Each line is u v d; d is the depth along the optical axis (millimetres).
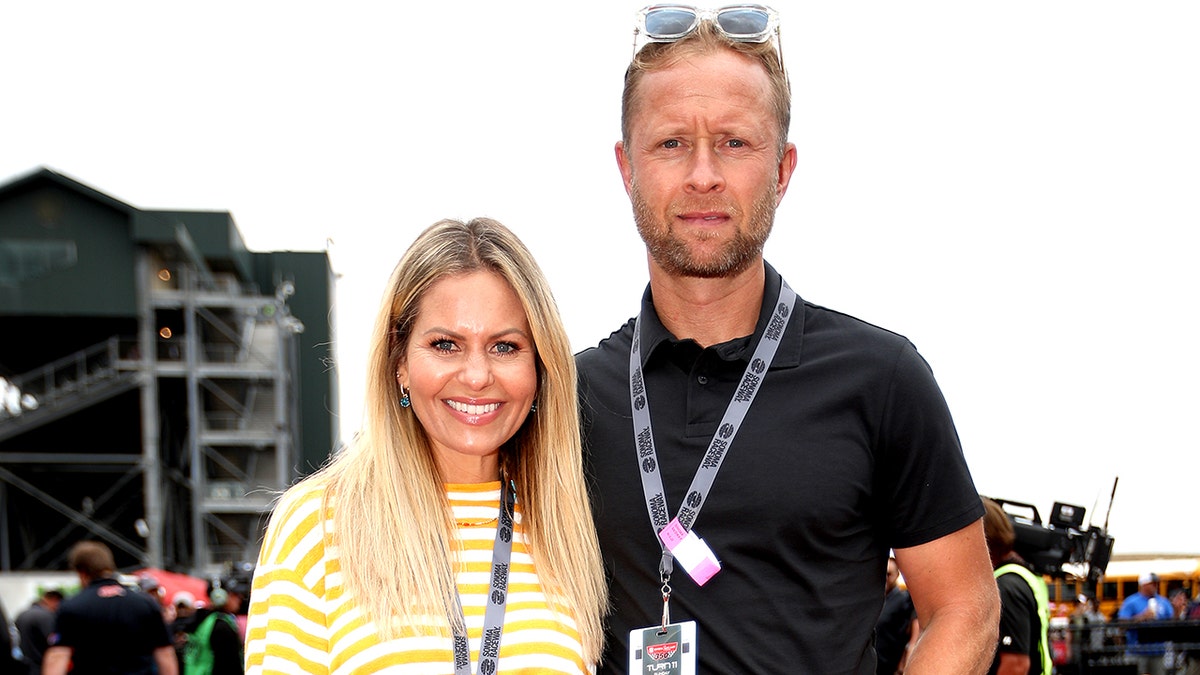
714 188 2357
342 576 2219
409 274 2318
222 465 29609
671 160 2408
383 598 2193
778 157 2471
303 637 2182
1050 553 6480
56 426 28000
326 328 33969
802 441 2334
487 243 2326
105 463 26984
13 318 27562
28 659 9797
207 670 9719
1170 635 12359
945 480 2320
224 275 31891
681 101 2369
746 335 2471
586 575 2396
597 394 2547
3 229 27578
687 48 2393
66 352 28609
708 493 2338
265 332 31141
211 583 11414
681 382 2449
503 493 2410
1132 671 11641
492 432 2311
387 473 2289
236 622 10547
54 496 28141
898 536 2377
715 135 2371
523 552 2385
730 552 2314
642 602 2383
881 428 2340
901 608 5824
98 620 7266
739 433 2359
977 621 2303
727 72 2369
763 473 2318
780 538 2309
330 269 34438
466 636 2236
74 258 27609
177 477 28312
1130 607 16844
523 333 2332
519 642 2254
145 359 27203
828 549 2326
